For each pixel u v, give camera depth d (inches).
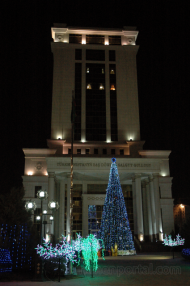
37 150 2472.9
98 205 2386.8
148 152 2529.5
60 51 2785.4
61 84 2689.5
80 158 2094.0
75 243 1077.8
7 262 868.0
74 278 740.7
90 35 2918.3
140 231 2007.9
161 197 2450.8
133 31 2923.2
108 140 2564.0
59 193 2353.6
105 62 2787.9
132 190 2245.3
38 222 2166.6
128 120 2642.7
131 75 2775.6
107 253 1640.0
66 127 2581.2
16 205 1081.4
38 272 710.5
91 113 2625.5
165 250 1888.5
